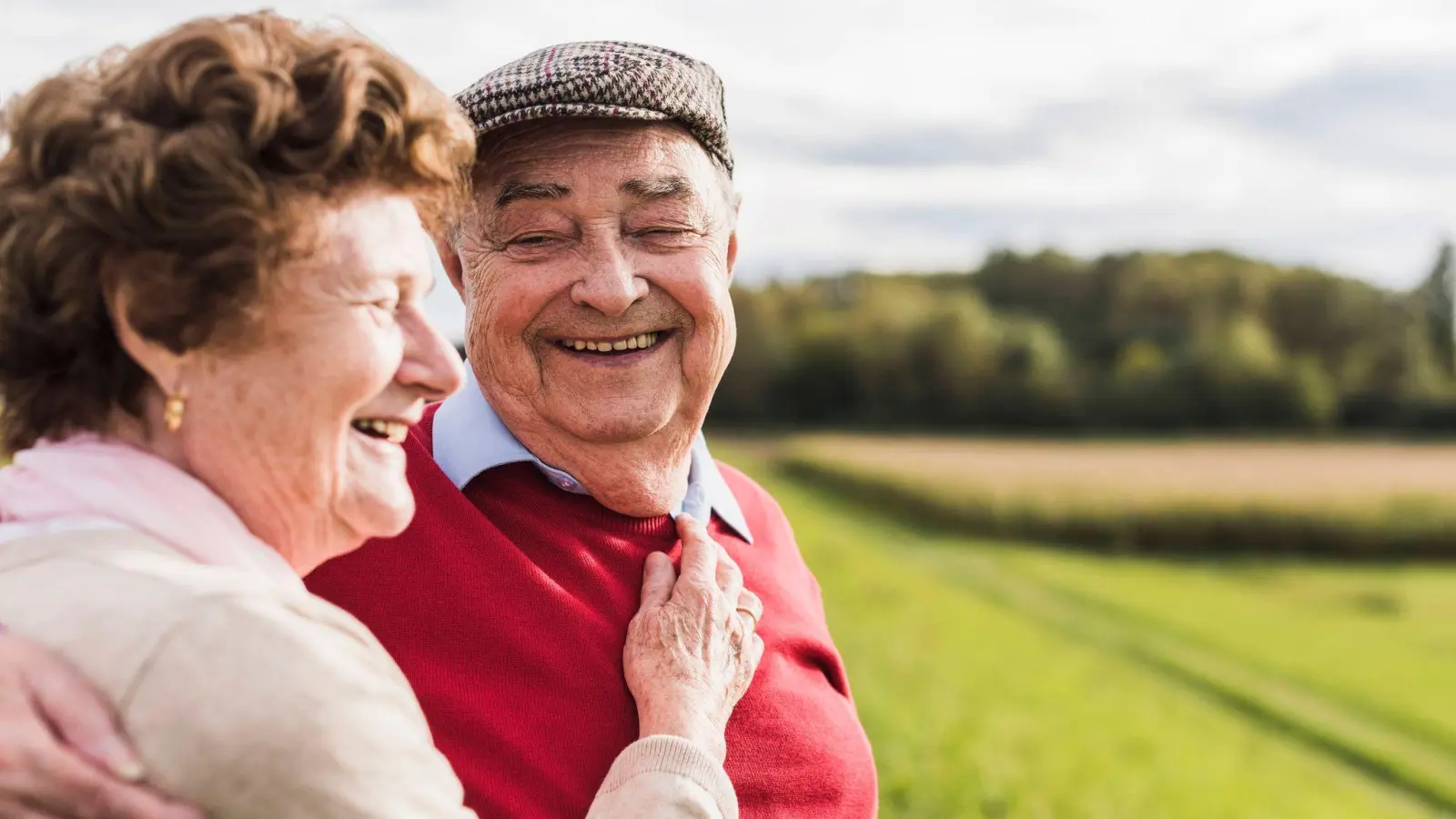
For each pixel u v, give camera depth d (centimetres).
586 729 190
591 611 198
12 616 105
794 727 213
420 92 123
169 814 99
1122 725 1348
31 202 110
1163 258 9000
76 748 99
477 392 216
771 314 8675
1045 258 9294
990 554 3472
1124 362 8131
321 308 118
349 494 127
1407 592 3033
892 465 5044
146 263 108
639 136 193
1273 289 8288
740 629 200
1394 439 7350
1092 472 4909
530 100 187
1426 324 8125
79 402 116
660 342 205
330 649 110
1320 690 1742
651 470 209
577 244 196
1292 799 1138
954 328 8244
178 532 113
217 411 117
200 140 108
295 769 102
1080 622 2222
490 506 205
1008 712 1312
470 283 202
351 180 119
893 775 954
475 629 191
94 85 113
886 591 2177
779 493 4581
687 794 163
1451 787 1262
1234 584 3089
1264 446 6844
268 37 117
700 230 201
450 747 186
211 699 102
